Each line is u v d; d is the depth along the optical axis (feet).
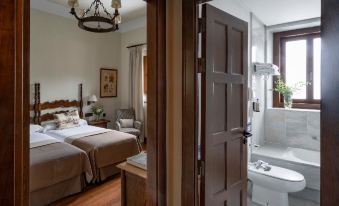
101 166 10.78
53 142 10.71
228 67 5.87
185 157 4.95
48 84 15.61
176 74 5.11
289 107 11.88
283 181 7.89
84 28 10.32
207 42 5.13
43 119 15.20
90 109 18.25
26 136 2.68
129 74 19.52
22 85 2.61
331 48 2.82
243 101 6.59
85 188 10.35
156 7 4.89
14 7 2.40
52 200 8.99
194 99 4.85
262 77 11.63
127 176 6.15
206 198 5.22
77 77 17.30
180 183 5.09
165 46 5.00
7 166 2.33
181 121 5.05
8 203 2.34
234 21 6.07
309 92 11.94
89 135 12.48
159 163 5.03
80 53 17.43
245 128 6.72
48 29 15.46
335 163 2.79
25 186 2.67
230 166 6.11
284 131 11.73
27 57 2.69
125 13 17.15
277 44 12.64
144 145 17.56
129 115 19.11
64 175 9.16
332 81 2.82
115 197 9.56
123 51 20.24
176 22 5.08
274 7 9.44
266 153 10.43
